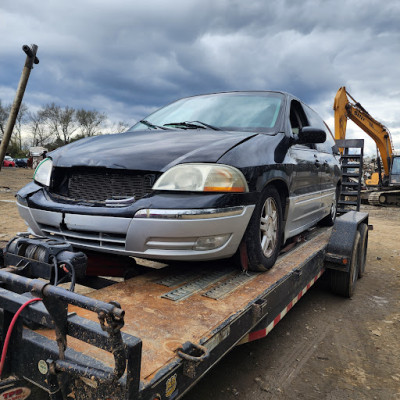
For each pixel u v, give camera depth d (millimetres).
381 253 6898
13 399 1407
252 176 2498
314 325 3494
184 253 2213
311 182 3830
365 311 3902
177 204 2158
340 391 2438
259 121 3311
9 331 1307
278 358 2836
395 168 18016
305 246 3887
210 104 3623
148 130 3201
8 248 1849
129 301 2029
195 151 2430
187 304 2021
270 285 2426
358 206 6570
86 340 1210
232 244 2414
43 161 2773
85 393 1279
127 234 2160
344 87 13273
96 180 2451
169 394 1375
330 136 5410
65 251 1735
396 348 3086
